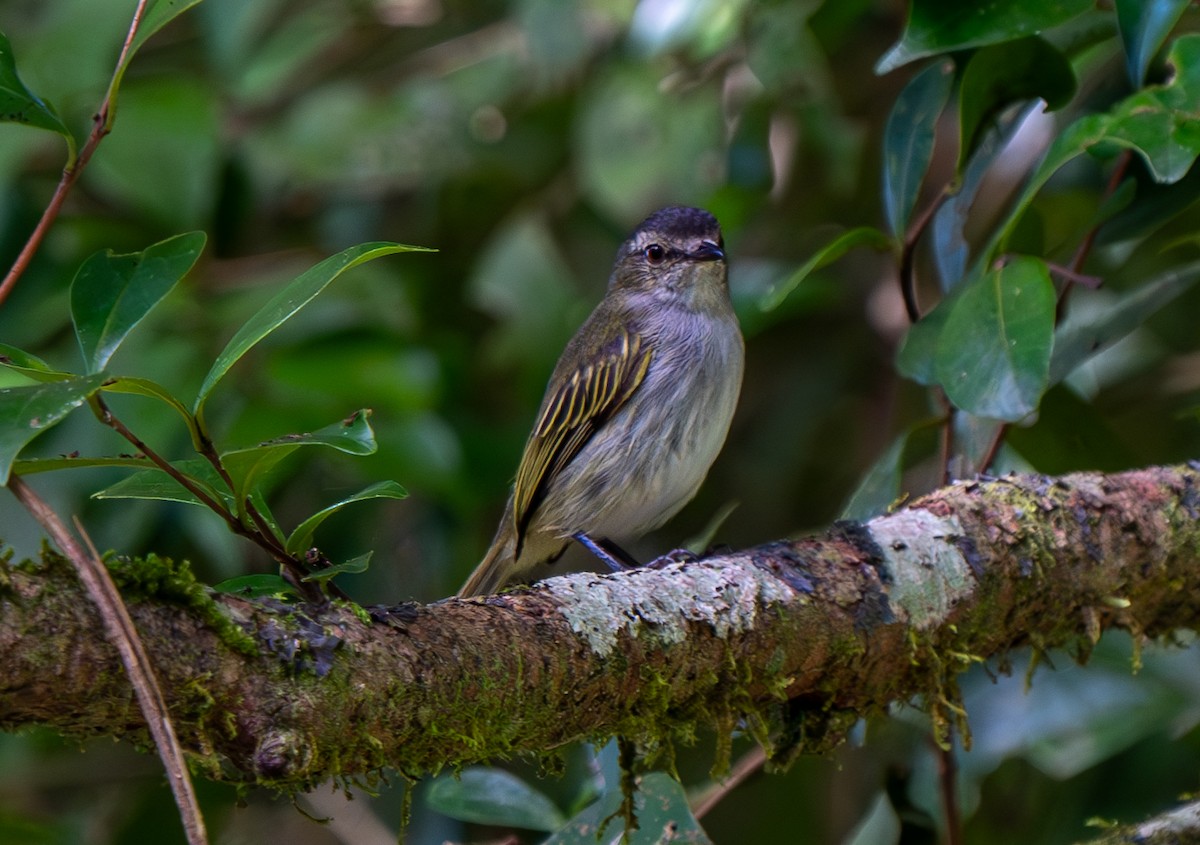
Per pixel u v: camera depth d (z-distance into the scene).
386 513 11.37
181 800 4.24
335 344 10.95
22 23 11.95
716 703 6.30
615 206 11.53
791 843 10.48
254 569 10.97
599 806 7.07
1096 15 8.54
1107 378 11.28
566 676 5.69
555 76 12.64
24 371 4.93
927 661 6.71
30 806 11.13
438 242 13.05
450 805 7.88
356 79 13.52
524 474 9.78
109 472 9.84
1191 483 7.34
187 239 5.55
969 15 7.32
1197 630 7.62
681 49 11.65
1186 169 6.62
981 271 7.45
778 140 12.66
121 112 10.48
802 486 12.36
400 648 5.17
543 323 12.61
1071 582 6.97
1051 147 7.14
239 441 10.34
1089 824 7.32
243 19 11.02
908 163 8.21
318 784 5.25
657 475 9.49
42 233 5.45
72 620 4.37
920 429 8.48
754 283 12.21
